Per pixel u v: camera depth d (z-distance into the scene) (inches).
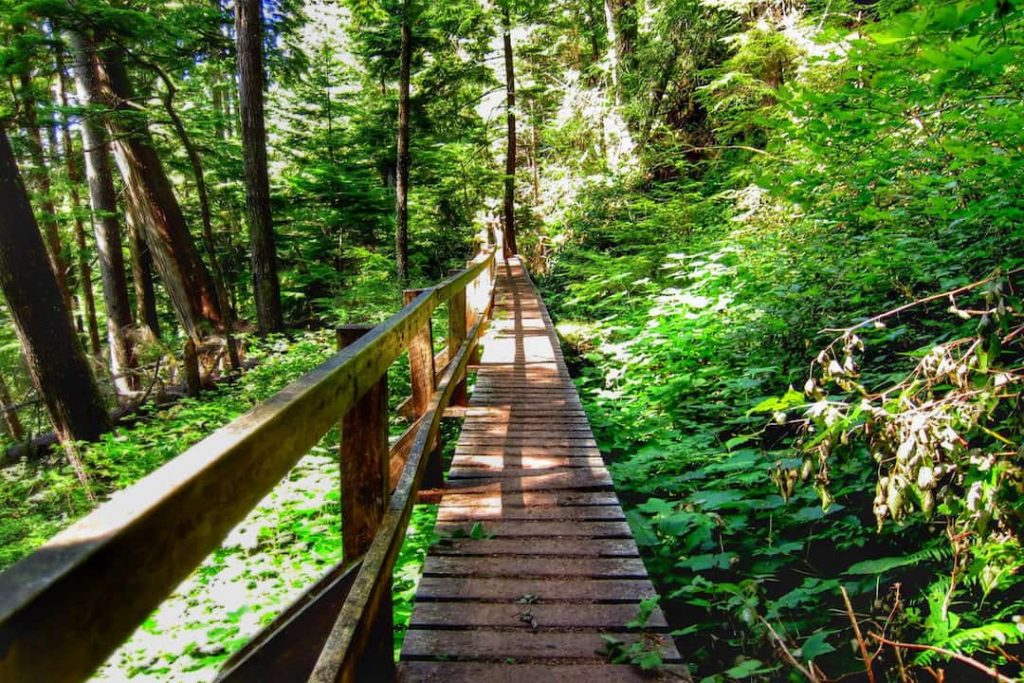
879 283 179.3
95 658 21.3
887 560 100.0
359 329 79.5
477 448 163.6
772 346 191.9
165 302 906.7
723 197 402.9
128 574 23.5
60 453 378.3
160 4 486.0
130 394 498.3
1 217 342.6
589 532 116.4
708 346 223.5
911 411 76.1
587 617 89.4
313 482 178.9
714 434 171.5
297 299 732.0
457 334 202.4
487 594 95.8
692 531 129.5
